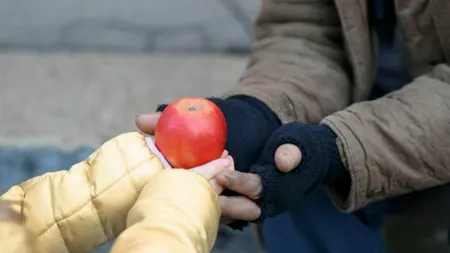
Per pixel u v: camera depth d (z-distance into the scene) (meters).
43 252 0.66
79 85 1.79
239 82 0.96
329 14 0.98
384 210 0.94
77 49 1.96
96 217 0.66
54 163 1.47
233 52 1.94
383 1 0.94
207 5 1.92
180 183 0.62
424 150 0.79
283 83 0.91
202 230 0.59
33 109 1.68
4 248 0.65
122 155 0.67
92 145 1.52
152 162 0.67
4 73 1.86
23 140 1.53
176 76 1.83
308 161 0.74
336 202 0.83
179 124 0.67
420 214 0.93
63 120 1.63
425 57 0.90
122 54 1.95
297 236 0.96
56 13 1.95
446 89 0.82
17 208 0.68
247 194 0.72
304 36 0.98
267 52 0.99
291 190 0.74
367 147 0.78
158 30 1.94
